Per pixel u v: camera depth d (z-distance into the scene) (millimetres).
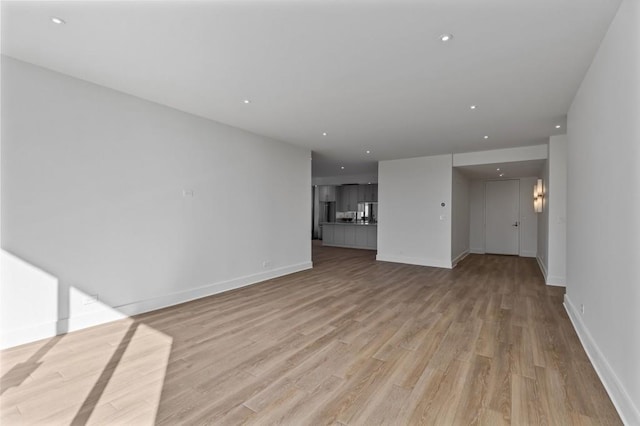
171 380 2236
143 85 3268
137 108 3613
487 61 2664
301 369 2400
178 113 4039
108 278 3373
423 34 2268
